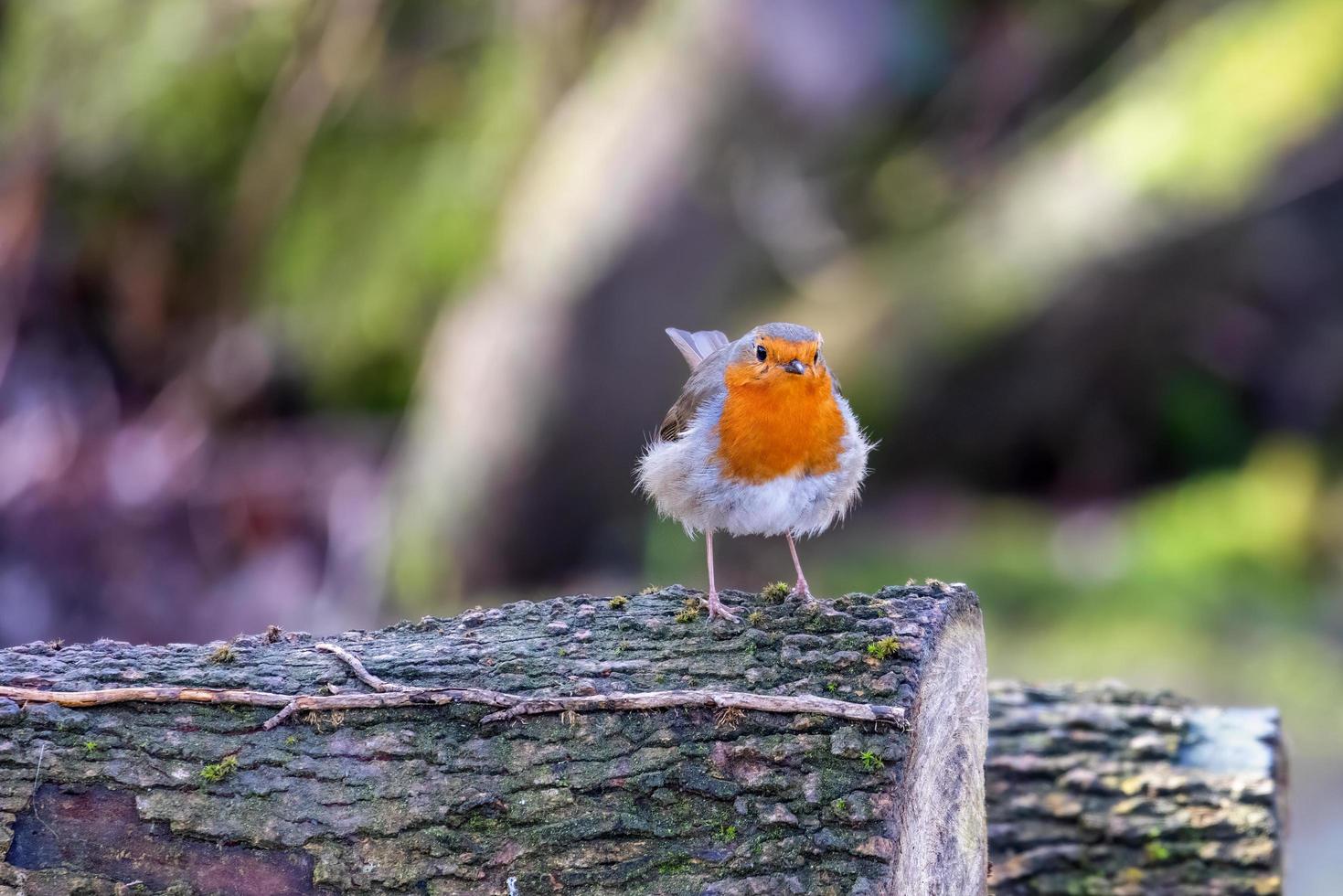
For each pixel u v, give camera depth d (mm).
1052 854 6027
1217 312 13516
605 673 4418
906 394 13648
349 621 13531
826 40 13742
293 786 4258
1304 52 13508
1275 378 13883
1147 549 12781
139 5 15883
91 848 4215
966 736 4707
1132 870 5977
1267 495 13211
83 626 13586
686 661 4445
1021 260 13562
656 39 13867
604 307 12992
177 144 15602
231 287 15844
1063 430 14008
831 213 14898
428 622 4867
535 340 13070
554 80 15227
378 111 15953
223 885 4191
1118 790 6098
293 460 15055
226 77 15586
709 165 13234
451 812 4211
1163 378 13836
